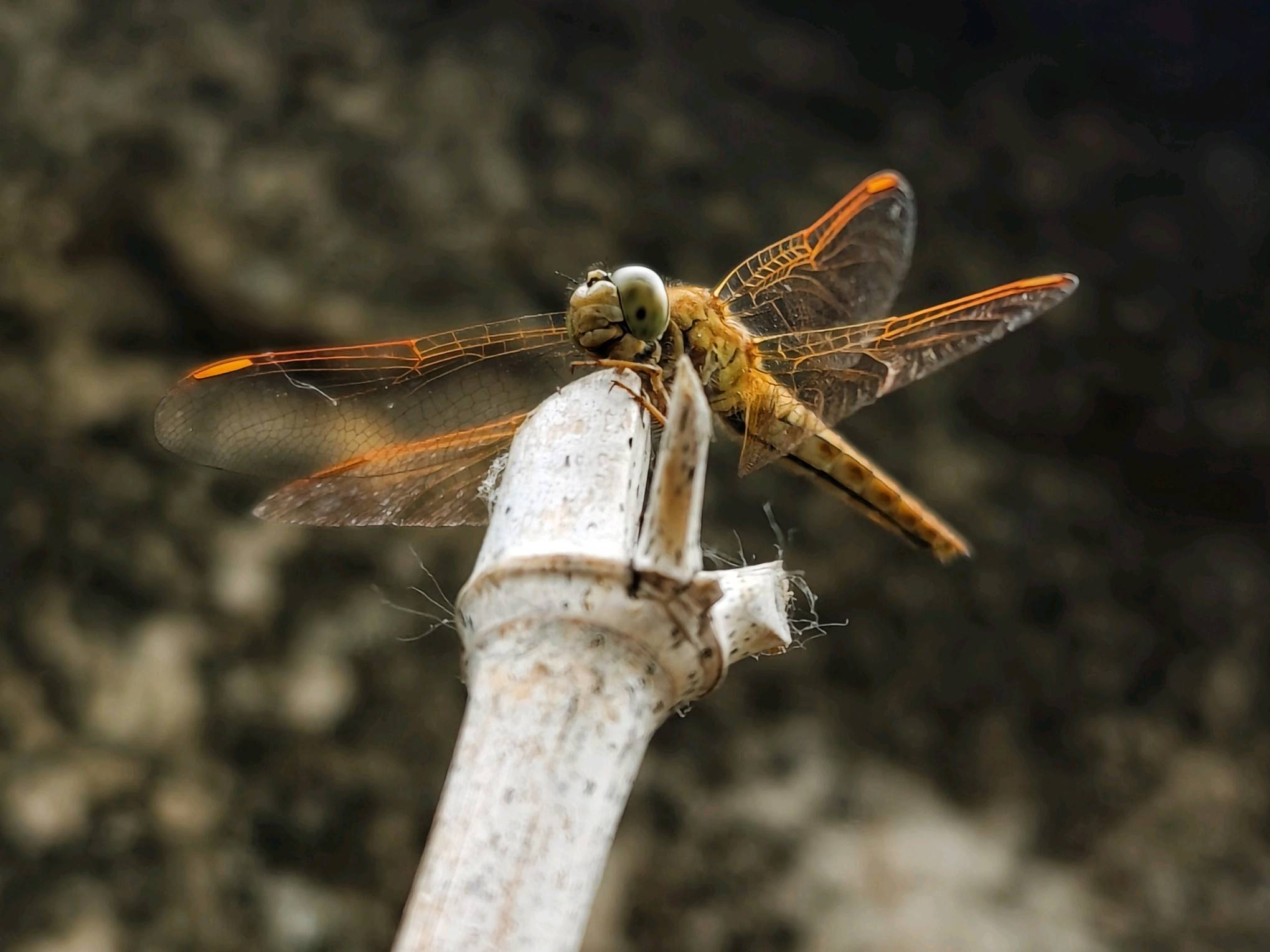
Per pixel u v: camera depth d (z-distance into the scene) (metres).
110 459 0.27
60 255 0.28
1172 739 0.31
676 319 0.17
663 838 0.27
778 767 0.28
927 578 0.32
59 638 0.25
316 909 0.24
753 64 0.39
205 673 0.25
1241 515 0.36
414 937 0.13
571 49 0.37
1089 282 0.38
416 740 0.26
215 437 0.16
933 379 0.35
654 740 0.28
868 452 0.33
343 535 0.27
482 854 0.13
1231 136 0.44
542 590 0.14
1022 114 0.42
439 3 0.36
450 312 0.30
